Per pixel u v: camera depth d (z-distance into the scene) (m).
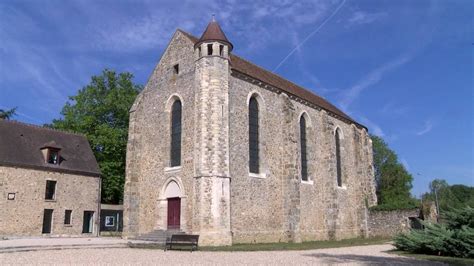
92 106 45.22
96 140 42.50
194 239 21.20
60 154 34.34
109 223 43.19
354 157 40.97
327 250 22.02
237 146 27.12
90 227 34.88
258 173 28.52
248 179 27.36
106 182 43.25
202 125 25.67
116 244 23.34
